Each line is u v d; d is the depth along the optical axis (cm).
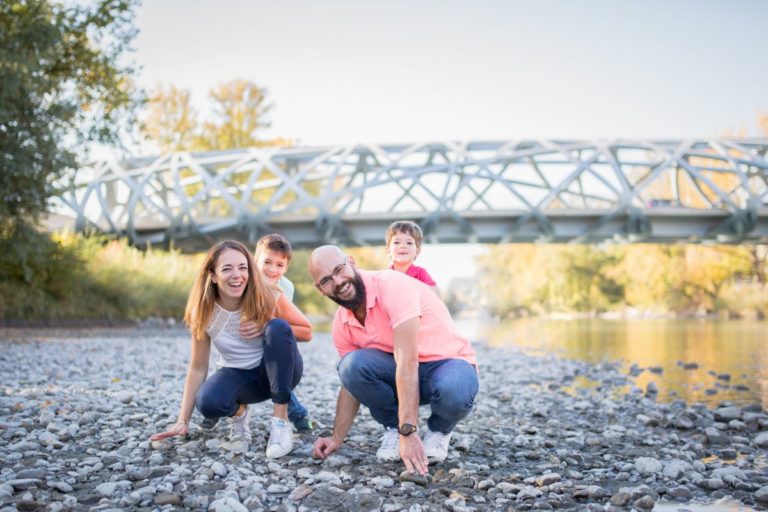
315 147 2869
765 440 345
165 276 1952
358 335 290
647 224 2528
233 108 3409
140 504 215
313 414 407
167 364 715
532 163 2898
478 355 1093
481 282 6481
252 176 2691
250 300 292
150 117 3306
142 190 2748
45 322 1378
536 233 2631
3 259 1270
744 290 3594
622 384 661
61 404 397
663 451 323
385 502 223
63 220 2783
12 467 253
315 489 235
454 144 2778
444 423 284
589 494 240
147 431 325
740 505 234
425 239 2775
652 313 4147
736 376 715
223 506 205
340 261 272
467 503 230
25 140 1132
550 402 521
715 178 3556
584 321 3522
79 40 1238
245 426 311
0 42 1063
